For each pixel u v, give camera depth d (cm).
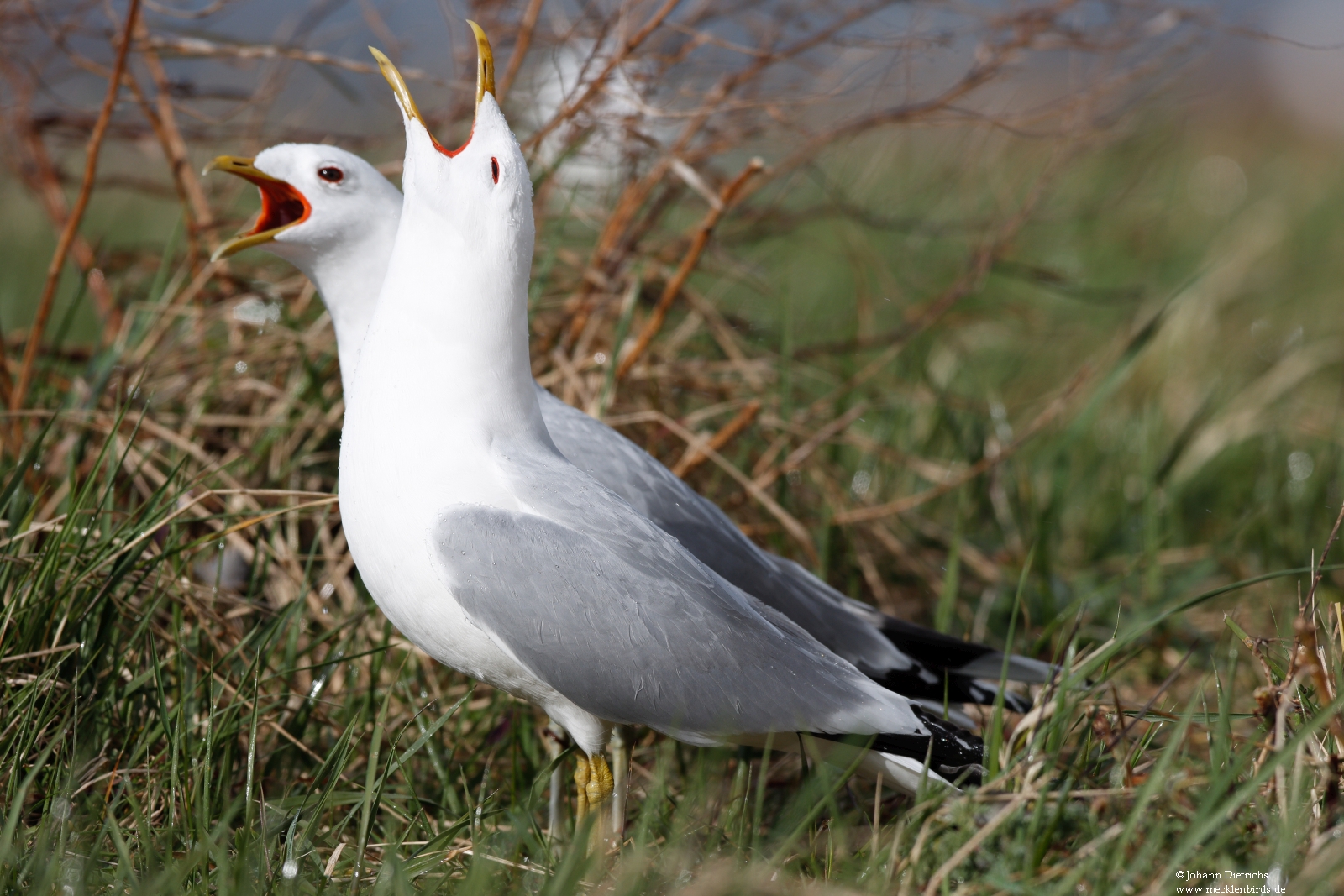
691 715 543
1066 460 985
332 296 757
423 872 516
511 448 552
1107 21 957
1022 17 916
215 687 629
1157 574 902
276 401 873
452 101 934
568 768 689
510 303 547
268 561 754
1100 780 545
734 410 964
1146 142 1709
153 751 592
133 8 784
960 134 1368
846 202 1141
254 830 538
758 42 973
